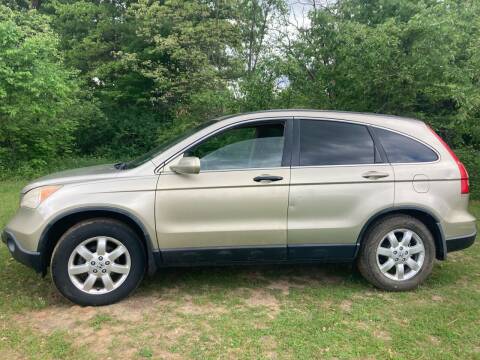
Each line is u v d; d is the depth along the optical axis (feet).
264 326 11.53
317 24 29.27
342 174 13.38
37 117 39.09
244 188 12.98
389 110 27.22
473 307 12.77
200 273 15.40
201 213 12.88
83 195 12.50
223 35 42.88
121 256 12.87
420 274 13.92
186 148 13.17
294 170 13.28
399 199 13.52
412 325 11.67
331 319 11.91
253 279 14.94
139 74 51.49
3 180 35.45
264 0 36.40
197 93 41.04
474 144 33.35
